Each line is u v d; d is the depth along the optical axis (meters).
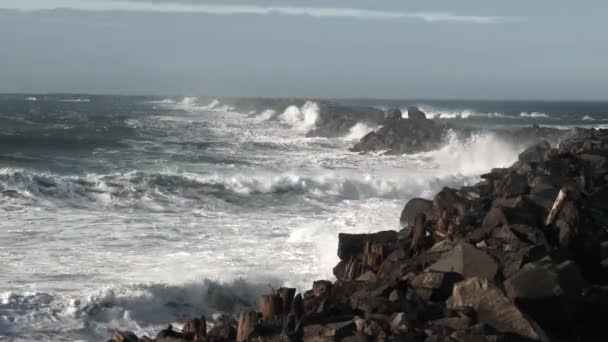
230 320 16.31
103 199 37.34
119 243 27.73
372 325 13.93
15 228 29.98
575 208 20.88
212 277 22.61
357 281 17.73
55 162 53.19
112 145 67.12
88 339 18.33
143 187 39.75
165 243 27.94
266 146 70.69
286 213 36.09
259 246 27.62
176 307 21.03
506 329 14.40
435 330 14.01
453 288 15.68
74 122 98.44
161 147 66.56
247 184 42.06
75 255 25.58
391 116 83.75
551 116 164.50
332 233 29.44
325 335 13.88
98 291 20.67
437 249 19.73
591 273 19.44
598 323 15.96
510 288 15.62
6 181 37.72
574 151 35.12
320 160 60.03
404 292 16.58
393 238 23.14
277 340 14.00
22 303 19.69
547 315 15.66
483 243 19.19
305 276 23.45
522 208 21.58
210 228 31.20
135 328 19.38
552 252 18.31
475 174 52.31
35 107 158.00
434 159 61.69
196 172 48.91
